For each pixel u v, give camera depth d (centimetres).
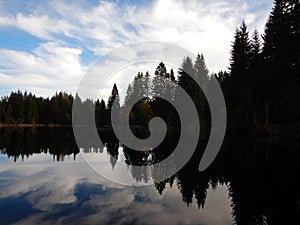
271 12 2609
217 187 851
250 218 584
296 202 692
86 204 668
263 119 2627
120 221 559
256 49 3081
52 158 1445
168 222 560
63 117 7500
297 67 2227
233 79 3008
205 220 573
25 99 7662
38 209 624
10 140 2650
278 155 1430
